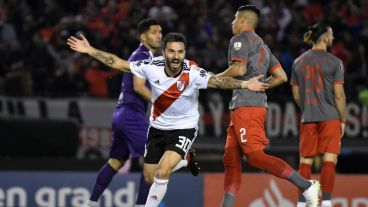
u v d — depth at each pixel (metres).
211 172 41.09
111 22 53.50
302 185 26.09
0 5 54.66
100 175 30.20
